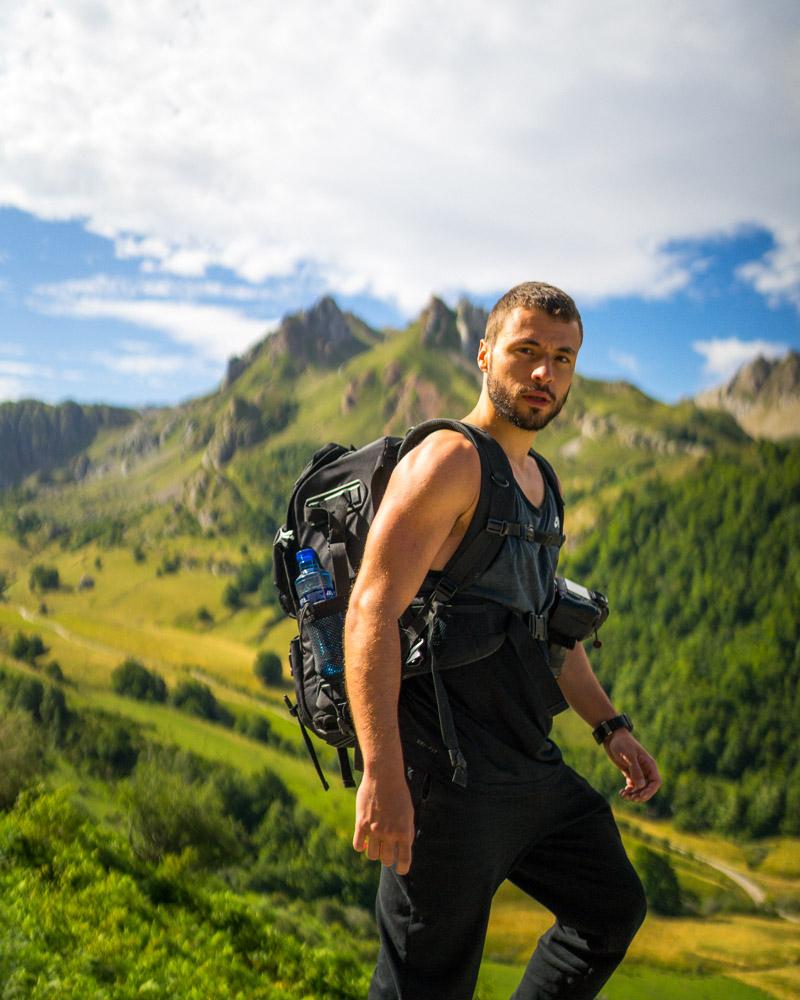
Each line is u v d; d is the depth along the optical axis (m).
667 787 173.62
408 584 2.23
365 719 2.13
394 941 2.45
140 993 4.33
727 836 161.12
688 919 116.75
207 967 6.16
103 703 153.50
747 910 123.25
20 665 170.25
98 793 79.06
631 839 140.88
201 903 9.77
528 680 2.46
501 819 2.44
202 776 112.25
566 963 2.67
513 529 2.42
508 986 41.25
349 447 2.80
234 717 163.38
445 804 2.36
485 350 2.70
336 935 30.84
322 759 142.50
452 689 2.42
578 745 131.50
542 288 2.64
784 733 181.50
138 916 7.02
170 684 171.00
